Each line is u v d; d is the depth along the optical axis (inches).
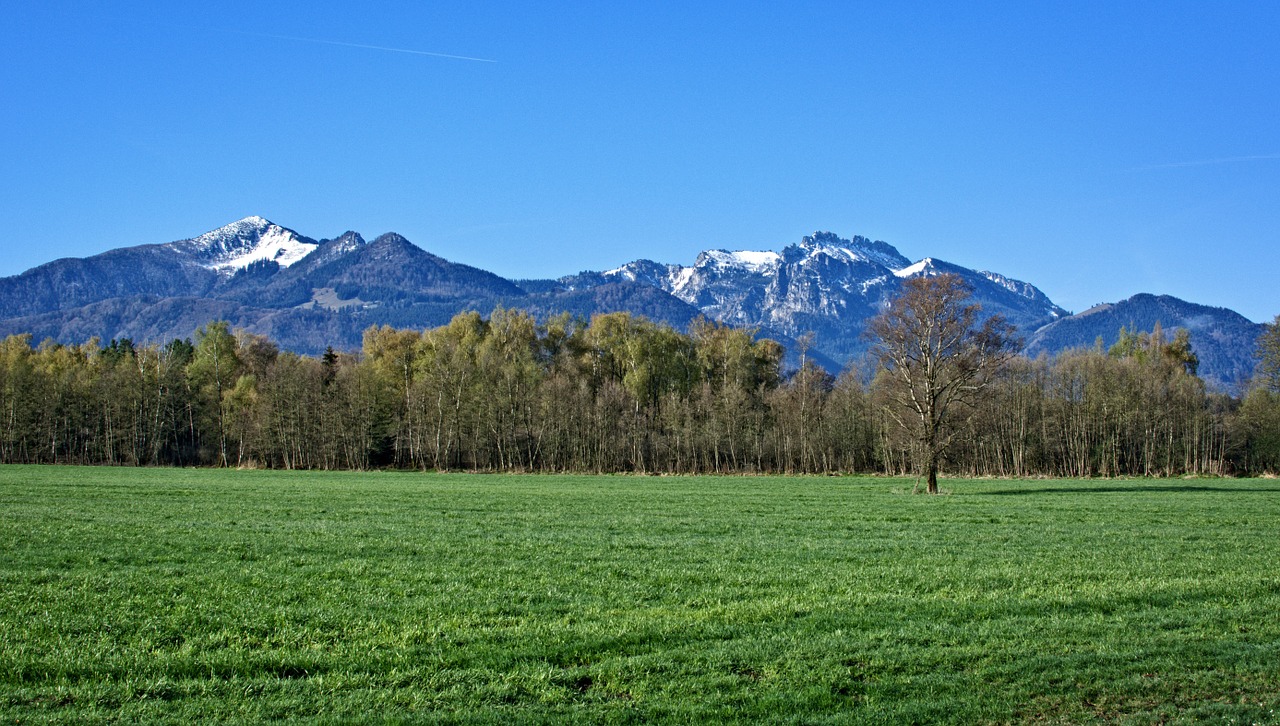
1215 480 3604.8
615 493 2524.6
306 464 4751.5
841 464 4734.3
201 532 1381.6
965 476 4158.5
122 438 4921.3
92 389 4909.0
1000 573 1012.5
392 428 4658.0
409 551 1189.7
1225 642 701.9
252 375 5093.5
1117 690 604.1
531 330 5068.9
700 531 1473.9
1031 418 4512.8
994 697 588.4
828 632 732.7
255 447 4736.7
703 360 5024.6
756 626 750.5
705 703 569.3
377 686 598.9
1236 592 889.5
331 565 1060.5
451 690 585.0
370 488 2694.4
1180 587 912.3
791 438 4586.6
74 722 528.4
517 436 4517.7
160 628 735.1
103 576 965.8
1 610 792.9
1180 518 1733.5
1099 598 858.1
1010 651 676.7
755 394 4808.1
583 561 1107.9
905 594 887.7
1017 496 2423.7
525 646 681.6
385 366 4845.0
